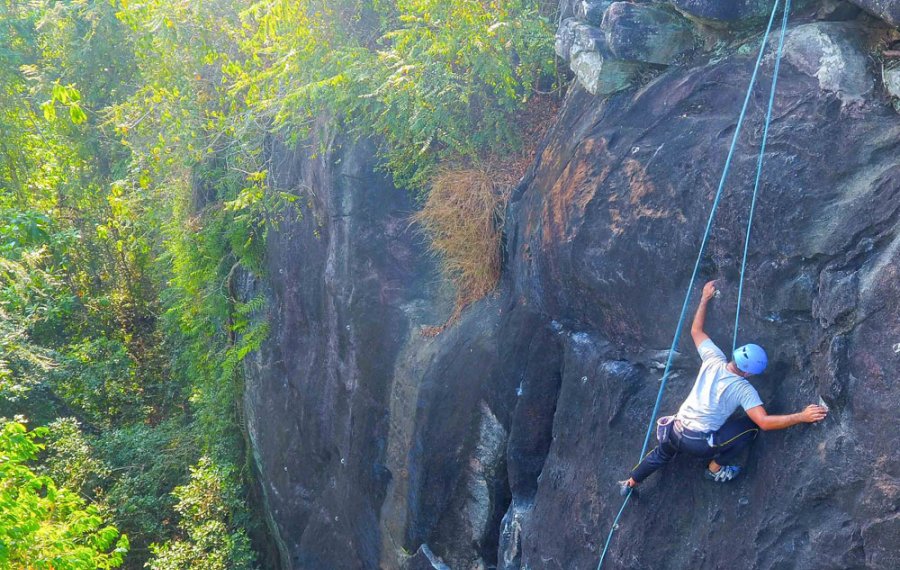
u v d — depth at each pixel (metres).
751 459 4.80
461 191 8.27
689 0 5.60
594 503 5.84
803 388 4.62
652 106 5.98
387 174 9.54
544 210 6.70
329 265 10.27
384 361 9.12
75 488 13.89
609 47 6.19
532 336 7.04
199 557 11.92
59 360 16.78
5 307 13.63
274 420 12.19
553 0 8.61
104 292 20.23
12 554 7.19
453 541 8.05
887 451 4.00
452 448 7.83
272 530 12.79
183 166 13.17
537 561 6.39
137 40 13.01
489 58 7.77
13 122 18.97
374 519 9.34
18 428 7.67
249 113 10.83
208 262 13.62
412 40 8.66
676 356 5.48
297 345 11.65
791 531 4.47
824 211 4.54
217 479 13.01
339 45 9.85
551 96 8.23
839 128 4.62
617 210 5.87
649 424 5.52
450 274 8.77
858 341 4.22
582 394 6.25
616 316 6.01
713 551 4.89
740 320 5.04
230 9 12.23
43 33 18.19
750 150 4.99
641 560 5.33
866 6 4.53
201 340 15.00
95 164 18.67
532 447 6.94
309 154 10.70
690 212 5.33
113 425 17.27
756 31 5.51
